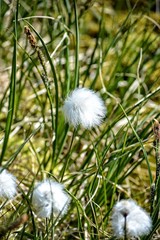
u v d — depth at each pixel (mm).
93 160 794
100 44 904
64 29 740
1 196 512
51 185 507
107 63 1027
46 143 806
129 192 747
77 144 757
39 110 882
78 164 798
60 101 797
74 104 521
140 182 798
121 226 496
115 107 812
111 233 654
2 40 910
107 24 1168
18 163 755
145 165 827
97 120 528
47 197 500
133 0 1261
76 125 532
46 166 776
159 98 938
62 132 770
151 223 515
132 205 500
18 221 483
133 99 912
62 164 801
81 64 935
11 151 810
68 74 733
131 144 685
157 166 563
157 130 551
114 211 503
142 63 893
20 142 835
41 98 853
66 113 522
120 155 643
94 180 618
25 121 810
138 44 1019
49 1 980
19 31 911
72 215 694
